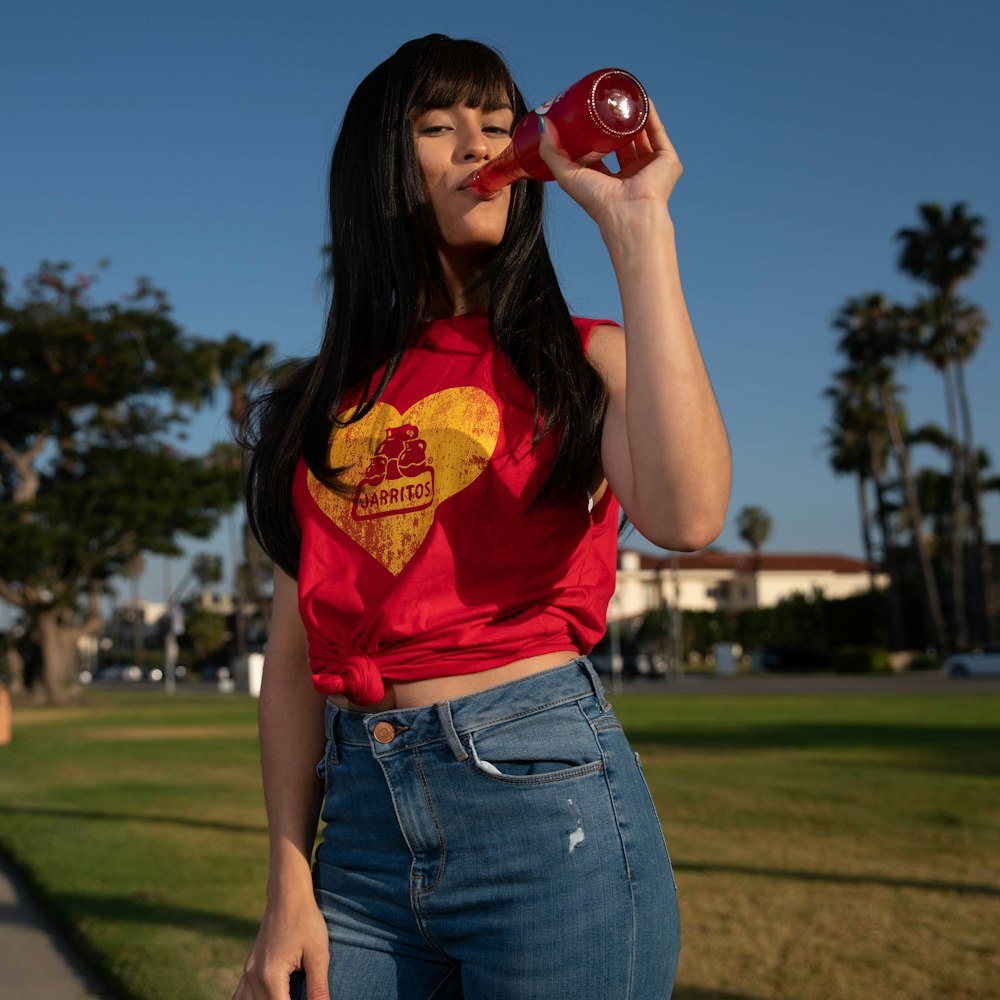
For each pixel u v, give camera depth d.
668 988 1.26
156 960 4.03
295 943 1.31
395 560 1.28
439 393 1.32
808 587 81.62
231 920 4.62
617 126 1.13
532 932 1.19
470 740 1.21
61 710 28.88
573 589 1.29
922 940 4.29
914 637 57.91
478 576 1.26
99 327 34.25
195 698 36.94
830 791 8.54
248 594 72.50
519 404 1.28
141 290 35.44
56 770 11.31
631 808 1.25
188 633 84.75
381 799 1.27
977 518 48.66
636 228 1.14
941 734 14.12
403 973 1.27
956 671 38.16
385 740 1.25
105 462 35.53
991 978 3.80
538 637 1.26
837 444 55.50
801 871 5.54
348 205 1.44
